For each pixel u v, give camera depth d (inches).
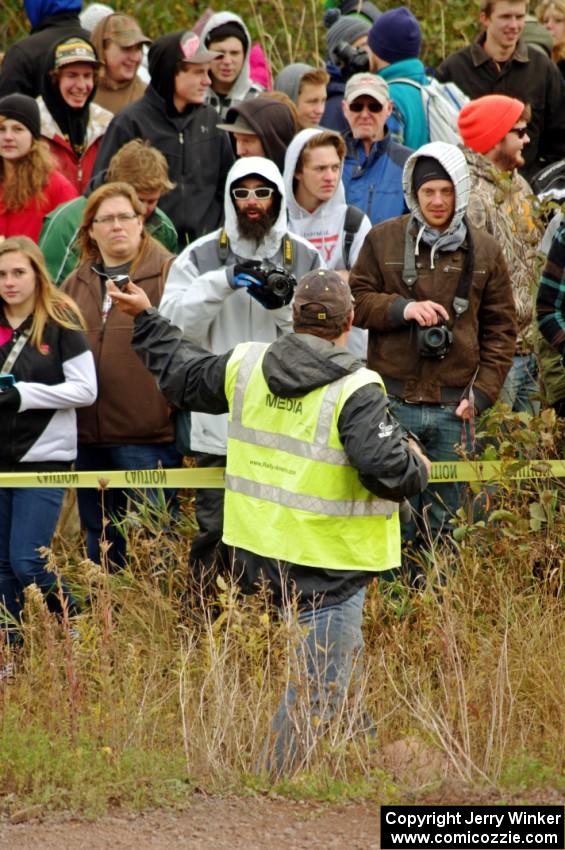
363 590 804.0
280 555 790.5
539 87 1384.1
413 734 820.6
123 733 796.6
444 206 979.3
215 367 816.3
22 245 984.9
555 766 788.6
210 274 936.3
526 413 1000.9
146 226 1120.2
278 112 1141.1
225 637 826.2
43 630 892.0
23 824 716.0
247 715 802.2
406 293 995.9
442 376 991.6
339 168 1088.8
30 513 979.9
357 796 751.1
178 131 1214.9
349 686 800.3
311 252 980.6
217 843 694.5
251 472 803.4
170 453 1060.5
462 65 1389.0
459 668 823.7
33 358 991.0
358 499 785.6
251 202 959.0
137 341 842.8
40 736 776.3
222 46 1362.0
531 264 1057.5
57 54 1273.4
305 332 786.8
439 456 998.4
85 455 1063.6
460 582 951.6
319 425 776.3
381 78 1196.5
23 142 1157.7
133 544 1004.6
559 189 1158.3
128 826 715.4
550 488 1011.9
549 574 966.4
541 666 864.3
